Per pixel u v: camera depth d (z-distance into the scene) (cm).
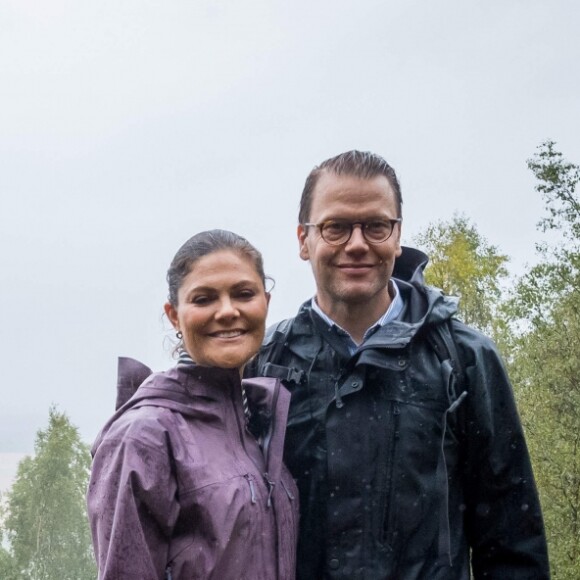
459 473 366
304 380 370
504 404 364
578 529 1592
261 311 342
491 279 2525
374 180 361
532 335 1770
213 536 308
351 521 351
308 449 362
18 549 4512
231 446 333
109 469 308
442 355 364
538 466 1638
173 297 349
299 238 390
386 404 359
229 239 346
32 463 4656
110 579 294
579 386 1689
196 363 339
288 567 332
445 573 348
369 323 376
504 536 366
